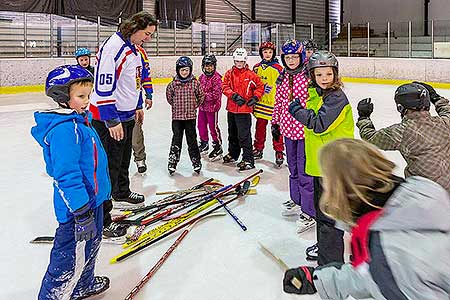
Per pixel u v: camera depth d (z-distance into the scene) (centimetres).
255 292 227
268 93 465
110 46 296
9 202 364
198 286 233
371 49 1499
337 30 1647
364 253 115
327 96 224
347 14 2186
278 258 259
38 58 1190
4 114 837
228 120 473
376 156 119
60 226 186
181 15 1650
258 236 294
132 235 292
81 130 184
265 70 466
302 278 137
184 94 425
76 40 1284
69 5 1344
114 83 296
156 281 238
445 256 107
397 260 108
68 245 186
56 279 189
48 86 181
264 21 1977
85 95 187
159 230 300
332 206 120
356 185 115
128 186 346
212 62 479
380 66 1421
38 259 265
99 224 204
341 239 228
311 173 232
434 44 1340
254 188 395
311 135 233
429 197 110
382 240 110
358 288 127
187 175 439
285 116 310
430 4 1912
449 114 240
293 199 317
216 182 404
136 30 303
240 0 1883
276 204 353
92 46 1319
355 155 116
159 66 1423
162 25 1457
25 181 424
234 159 485
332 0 2247
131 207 345
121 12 1454
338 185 118
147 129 693
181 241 287
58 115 181
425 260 105
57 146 176
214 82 483
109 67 293
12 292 229
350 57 1507
